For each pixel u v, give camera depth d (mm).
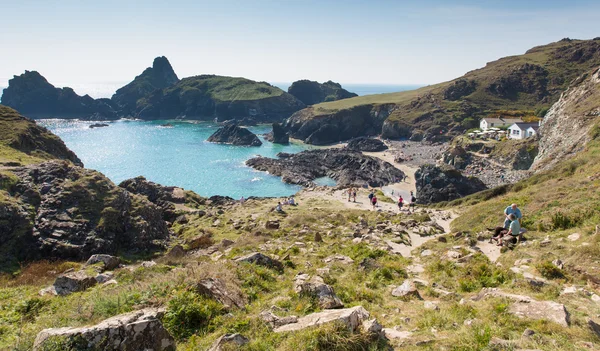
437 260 17250
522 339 7695
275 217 37531
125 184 51531
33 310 12578
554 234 17609
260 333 8945
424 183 71125
